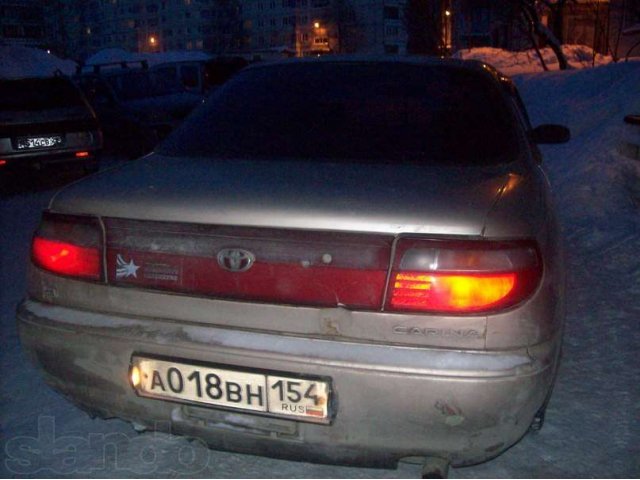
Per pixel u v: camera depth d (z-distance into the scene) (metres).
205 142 2.74
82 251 2.20
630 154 6.43
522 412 1.94
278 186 2.14
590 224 5.53
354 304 1.95
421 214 1.96
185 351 2.05
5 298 4.23
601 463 2.46
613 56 16.27
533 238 2.03
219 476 2.42
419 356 1.90
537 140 3.74
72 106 8.52
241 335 2.01
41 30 75.31
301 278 1.97
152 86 12.02
